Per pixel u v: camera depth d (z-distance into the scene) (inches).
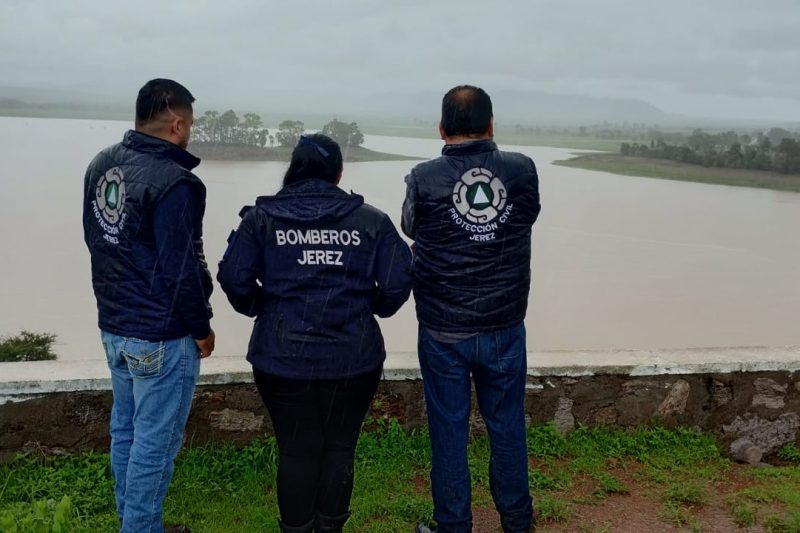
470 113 106.8
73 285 1386.6
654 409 154.5
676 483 135.9
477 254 106.1
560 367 151.2
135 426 103.7
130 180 98.2
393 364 150.2
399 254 105.4
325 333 101.3
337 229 102.0
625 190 3951.8
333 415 105.3
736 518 123.7
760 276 1752.0
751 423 155.4
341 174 107.0
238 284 102.2
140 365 100.4
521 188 107.4
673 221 2792.8
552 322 1186.0
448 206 105.9
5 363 144.3
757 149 5541.3
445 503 112.6
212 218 1688.0
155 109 100.5
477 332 107.7
